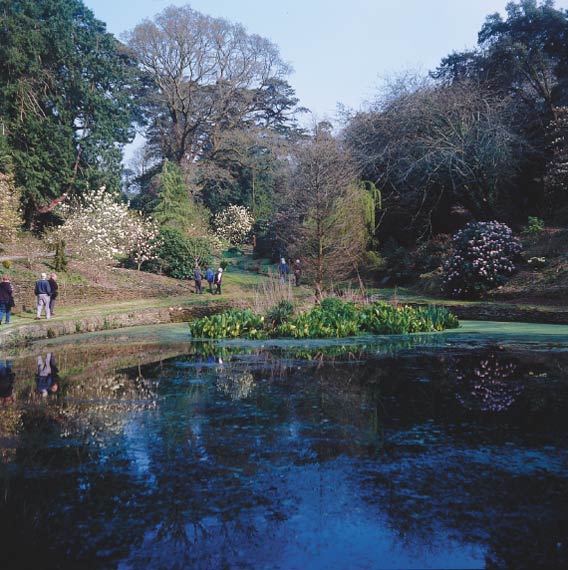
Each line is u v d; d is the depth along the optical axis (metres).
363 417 4.53
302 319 11.63
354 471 3.26
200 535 2.51
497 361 7.54
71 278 20.62
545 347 9.01
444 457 3.50
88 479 3.20
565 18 26.61
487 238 19.30
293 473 3.24
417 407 4.88
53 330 12.68
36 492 3.02
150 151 50.06
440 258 22.81
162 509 2.78
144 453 3.66
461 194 24.50
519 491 2.93
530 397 5.22
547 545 2.36
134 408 4.98
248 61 44.41
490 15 28.91
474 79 26.64
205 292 24.12
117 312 16.00
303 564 2.24
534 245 19.83
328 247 17.08
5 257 21.33
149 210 36.50
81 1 31.38
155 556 2.33
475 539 2.42
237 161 47.91
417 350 8.83
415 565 2.22
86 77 31.11
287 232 19.66
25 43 27.44
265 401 5.19
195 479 3.17
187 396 5.47
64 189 31.03
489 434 4.00
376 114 27.30
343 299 14.81
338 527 2.55
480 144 22.95
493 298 18.11
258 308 13.02
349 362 7.63
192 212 33.47
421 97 25.06
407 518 2.63
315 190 16.81
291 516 2.68
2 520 2.68
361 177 27.08
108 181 31.20
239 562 2.27
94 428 4.32
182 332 12.94
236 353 8.84
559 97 25.02
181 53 42.25
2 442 3.98
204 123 47.31
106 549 2.40
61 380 6.58
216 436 4.03
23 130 27.81
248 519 2.65
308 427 4.25
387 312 12.29
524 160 24.28
